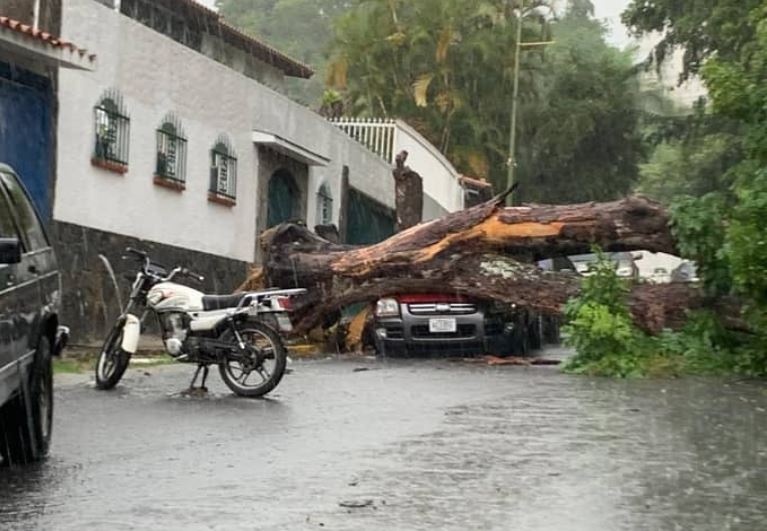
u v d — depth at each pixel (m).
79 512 6.64
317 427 9.95
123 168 19.80
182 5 30.61
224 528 6.22
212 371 14.82
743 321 15.49
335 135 30.28
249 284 20.25
